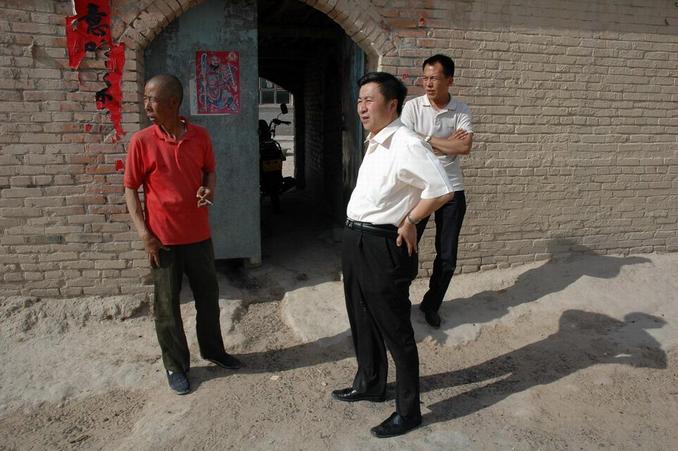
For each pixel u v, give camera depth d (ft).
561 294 16.51
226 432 10.74
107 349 13.97
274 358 13.73
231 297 16.31
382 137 9.95
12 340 14.05
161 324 11.94
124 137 14.73
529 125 17.08
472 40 16.28
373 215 10.03
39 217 14.76
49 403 11.99
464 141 13.10
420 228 14.10
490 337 14.78
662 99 17.95
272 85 69.36
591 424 11.21
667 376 13.08
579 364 13.51
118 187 14.94
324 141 25.52
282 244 20.52
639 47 17.43
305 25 22.38
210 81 16.25
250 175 17.10
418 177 9.48
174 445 10.35
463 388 12.53
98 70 14.29
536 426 11.09
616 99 17.60
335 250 19.75
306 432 10.77
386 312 10.32
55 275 15.15
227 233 17.35
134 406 11.91
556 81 17.02
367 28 15.61
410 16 15.80
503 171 17.17
